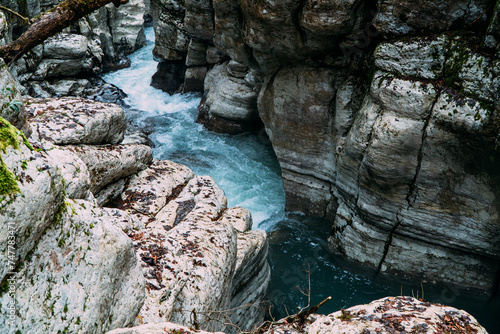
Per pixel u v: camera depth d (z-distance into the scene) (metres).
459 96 6.23
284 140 9.78
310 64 8.65
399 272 8.09
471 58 6.09
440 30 6.46
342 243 8.77
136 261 2.68
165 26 15.38
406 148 6.82
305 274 8.47
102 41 17.92
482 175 6.55
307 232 9.58
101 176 5.23
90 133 5.29
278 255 8.93
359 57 8.06
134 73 18.25
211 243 4.54
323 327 2.48
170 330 2.35
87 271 2.14
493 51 5.97
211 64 14.97
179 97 16.03
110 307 2.34
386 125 6.85
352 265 8.55
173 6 14.70
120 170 5.54
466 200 6.89
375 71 7.19
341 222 8.86
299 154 9.70
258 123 13.70
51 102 5.58
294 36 7.78
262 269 6.08
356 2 6.94
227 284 4.46
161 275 3.59
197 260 4.19
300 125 9.34
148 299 3.32
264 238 5.79
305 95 8.91
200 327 3.81
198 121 14.48
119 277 2.46
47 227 1.94
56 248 1.98
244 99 12.74
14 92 3.74
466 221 7.05
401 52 6.67
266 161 12.55
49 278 1.91
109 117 5.60
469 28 6.27
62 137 4.98
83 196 3.16
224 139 13.55
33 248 1.84
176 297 3.63
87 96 15.23
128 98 16.03
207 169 12.02
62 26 4.95
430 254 7.71
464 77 6.18
